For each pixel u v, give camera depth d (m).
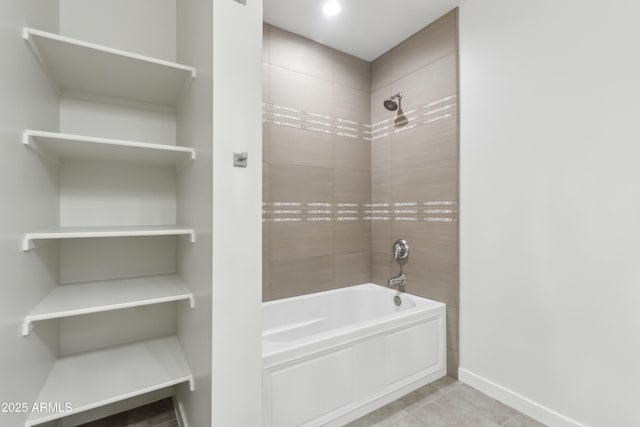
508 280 1.97
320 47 2.73
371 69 3.05
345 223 2.88
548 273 1.78
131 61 1.38
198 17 1.45
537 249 1.83
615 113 1.53
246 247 1.30
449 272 2.33
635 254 1.47
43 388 1.38
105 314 1.78
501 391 2.00
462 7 2.24
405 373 2.11
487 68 2.08
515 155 1.93
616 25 1.52
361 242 2.99
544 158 1.79
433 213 2.45
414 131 2.60
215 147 1.23
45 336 1.43
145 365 1.60
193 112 1.52
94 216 1.73
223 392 1.25
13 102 1.07
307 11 2.31
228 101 1.25
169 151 1.49
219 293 1.24
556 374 1.74
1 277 0.98
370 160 3.05
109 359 1.66
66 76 1.52
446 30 2.34
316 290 2.71
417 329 2.18
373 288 2.86
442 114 2.38
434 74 2.43
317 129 2.71
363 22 2.44
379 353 1.97
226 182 1.25
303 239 2.64
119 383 1.44
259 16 1.33
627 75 1.49
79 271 1.71
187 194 1.67
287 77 2.55
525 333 1.88
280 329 2.44
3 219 1.00
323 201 2.75
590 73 1.61
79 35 1.67
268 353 1.55
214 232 1.23
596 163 1.59
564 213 1.71
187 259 1.65
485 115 2.09
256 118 1.32
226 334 1.26
